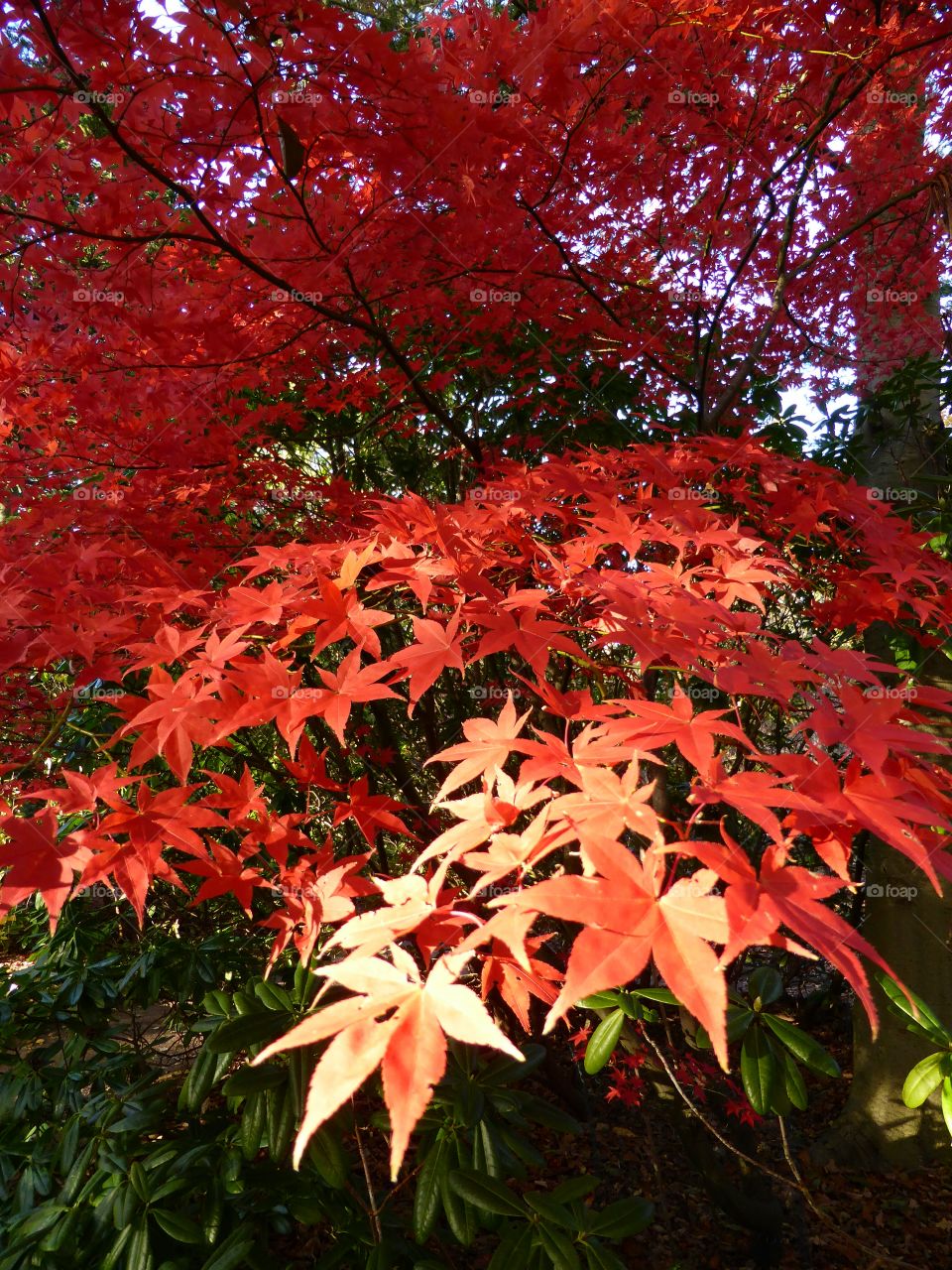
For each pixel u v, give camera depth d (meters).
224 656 1.25
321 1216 1.95
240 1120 2.14
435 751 3.55
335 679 1.18
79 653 1.44
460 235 2.38
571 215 2.75
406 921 0.88
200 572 2.07
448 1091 1.89
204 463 2.63
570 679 2.58
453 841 0.97
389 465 4.27
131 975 2.65
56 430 2.48
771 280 3.67
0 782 1.46
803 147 2.77
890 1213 2.83
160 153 1.88
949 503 2.84
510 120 2.05
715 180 3.30
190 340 2.29
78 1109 2.22
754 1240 2.53
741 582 1.50
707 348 2.92
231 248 2.02
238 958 2.90
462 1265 2.46
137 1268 1.78
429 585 1.33
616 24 2.18
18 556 1.82
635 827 0.75
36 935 3.37
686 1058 2.38
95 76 1.69
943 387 3.31
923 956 3.14
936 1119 3.10
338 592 1.30
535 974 1.09
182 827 1.16
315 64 1.77
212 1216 1.89
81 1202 1.95
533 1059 2.09
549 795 0.98
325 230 2.22
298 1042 0.62
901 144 3.58
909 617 2.10
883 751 0.83
